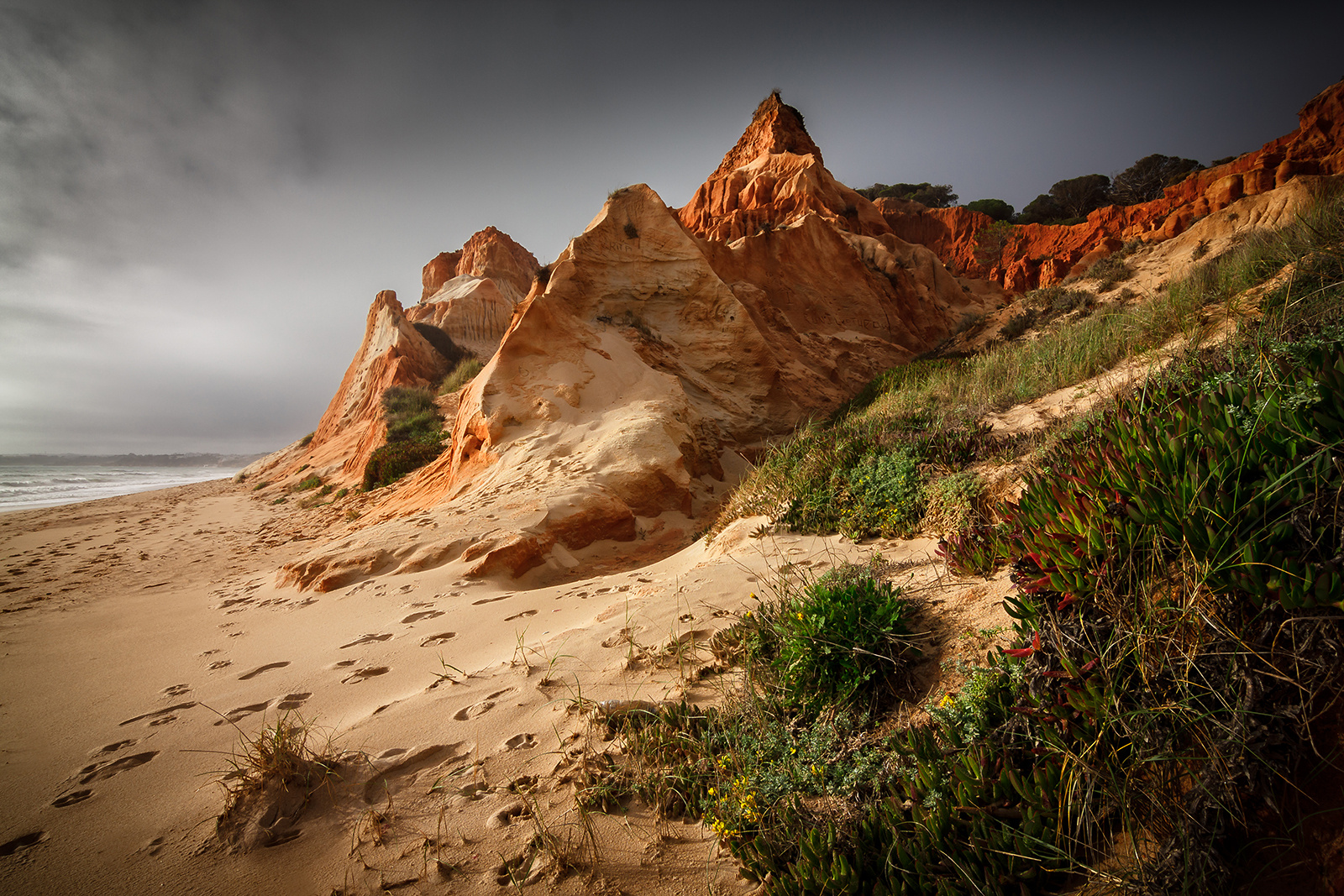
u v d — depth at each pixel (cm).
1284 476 193
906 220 7006
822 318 2988
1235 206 2219
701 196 4453
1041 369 913
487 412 1438
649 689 356
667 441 1282
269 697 426
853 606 320
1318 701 179
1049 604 251
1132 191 6781
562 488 1054
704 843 241
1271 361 274
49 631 674
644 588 577
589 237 2109
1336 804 163
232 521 1948
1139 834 185
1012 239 6184
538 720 339
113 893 233
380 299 4222
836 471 685
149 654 559
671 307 2145
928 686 288
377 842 253
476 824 260
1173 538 219
